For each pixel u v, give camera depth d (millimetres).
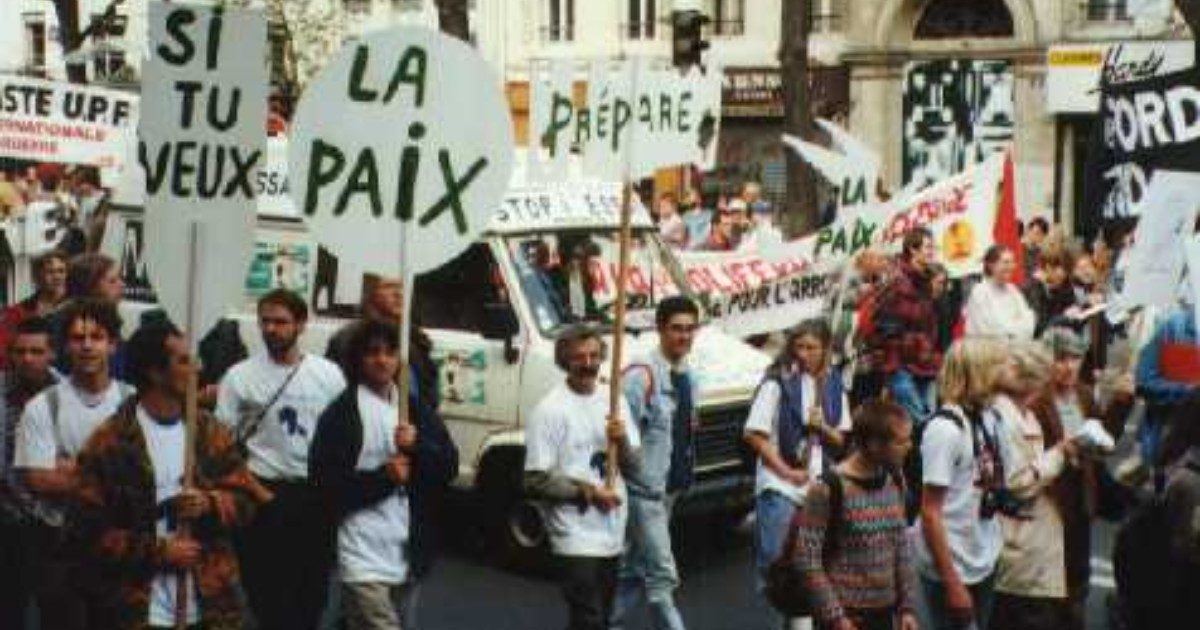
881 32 36562
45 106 18266
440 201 7898
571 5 39312
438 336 12312
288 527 8594
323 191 7938
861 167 11906
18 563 8141
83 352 7770
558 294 12242
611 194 13055
